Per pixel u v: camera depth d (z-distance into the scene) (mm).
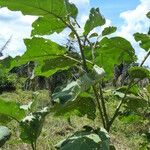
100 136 516
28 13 547
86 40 583
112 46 625
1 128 550
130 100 639
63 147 503
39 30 569
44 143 1946
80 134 522
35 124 561
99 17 580
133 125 2375
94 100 661
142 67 584
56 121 2434
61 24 567
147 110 678
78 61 583
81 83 490
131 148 2201
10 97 3969
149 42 633
